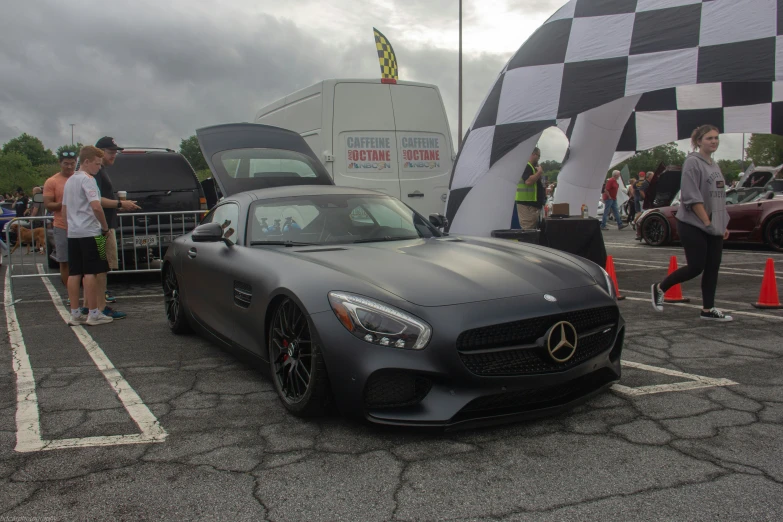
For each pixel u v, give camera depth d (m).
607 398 3.29
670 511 2.11
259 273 3.45
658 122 11.11
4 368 4.13
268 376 3.43
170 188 8.57
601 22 6.85
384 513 2.15
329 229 3.98
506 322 2.72
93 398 3.47
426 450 2.67
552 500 2.21
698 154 5.13
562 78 6.88
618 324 3.19
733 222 11.07
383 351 2.68
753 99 10.25
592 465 2.49
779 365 3.87
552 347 2.79
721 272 8.21
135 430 2.97
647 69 6.50
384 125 8.20
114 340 4.95
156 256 8.30
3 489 2.38
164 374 3.94
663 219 12.10
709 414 3.03
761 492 2.23
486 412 2.77
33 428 3.02
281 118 9.37
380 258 3.31
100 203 5.50
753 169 17.14
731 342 4.48
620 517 2.08
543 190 9.68
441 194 8.53
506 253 3.53
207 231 3.92
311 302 2.93
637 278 7.94
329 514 2.15
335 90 7.98
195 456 2.66
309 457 2.62
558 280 3.09
